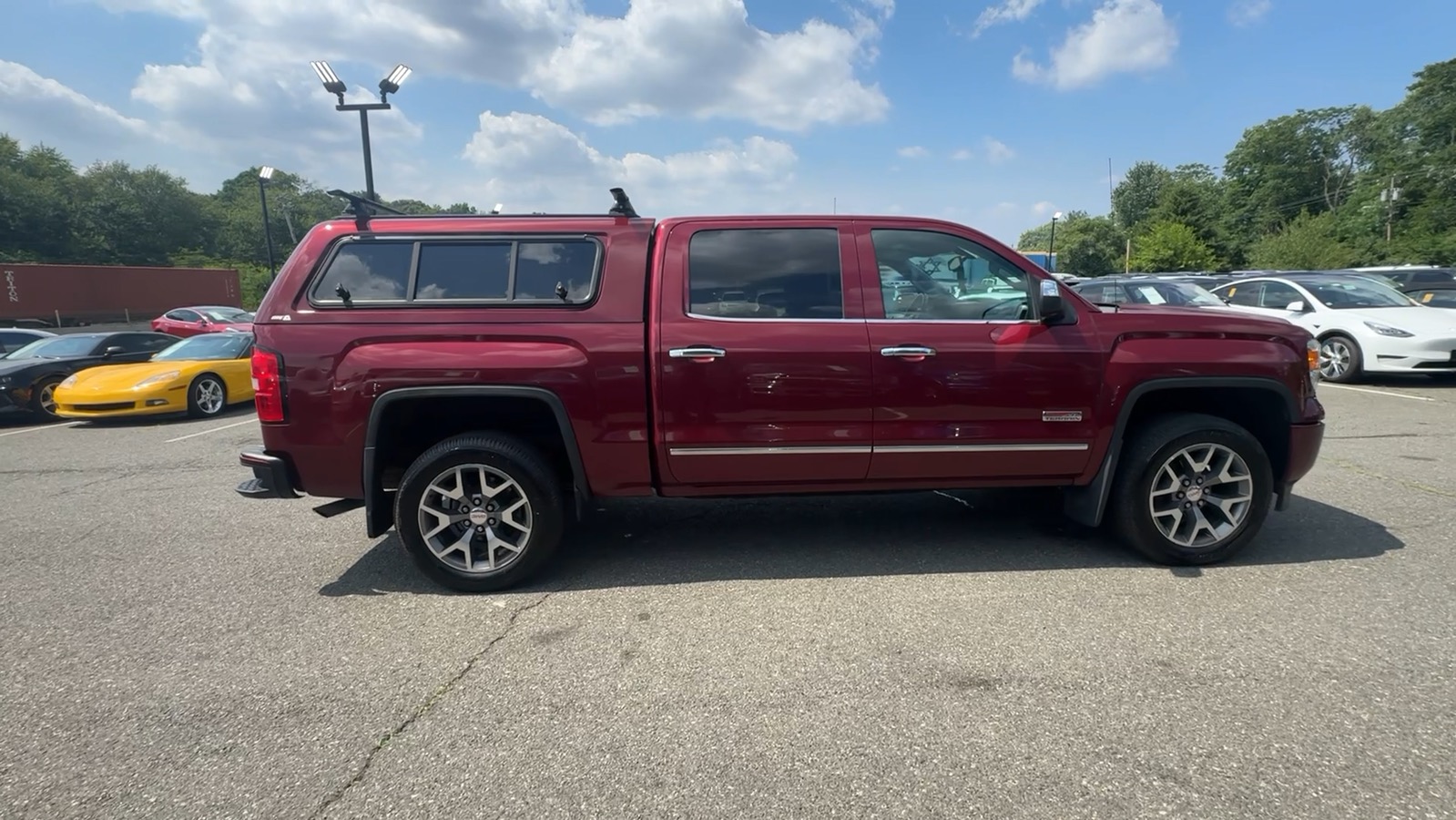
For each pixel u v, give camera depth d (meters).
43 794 2.30
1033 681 2.85
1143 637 3.18
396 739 2.57
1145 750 2.42
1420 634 3.15
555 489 3.79
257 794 2.29
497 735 2.58
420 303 3.74
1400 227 51.25
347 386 3.64
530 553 3.79
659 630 3.36
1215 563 3.98
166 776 2.38
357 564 4.32
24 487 6.57
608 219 3.94
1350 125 69.00
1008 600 3.58
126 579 4.13
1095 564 4.03
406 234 3.83
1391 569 3.86
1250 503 3.92
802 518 4.95
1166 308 4.04
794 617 3.46
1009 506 5.13
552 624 3.44
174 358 11.26
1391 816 2.10
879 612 3.48
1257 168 74.50
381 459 3.74
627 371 3.71
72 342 12.31
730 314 3.80
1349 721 2.55
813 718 2.64
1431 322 9.72
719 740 2.53
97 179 75.88
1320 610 3.40
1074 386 3.86
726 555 4.29
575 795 2.26
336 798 2.27
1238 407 4.28
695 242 3.89
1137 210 84.44
